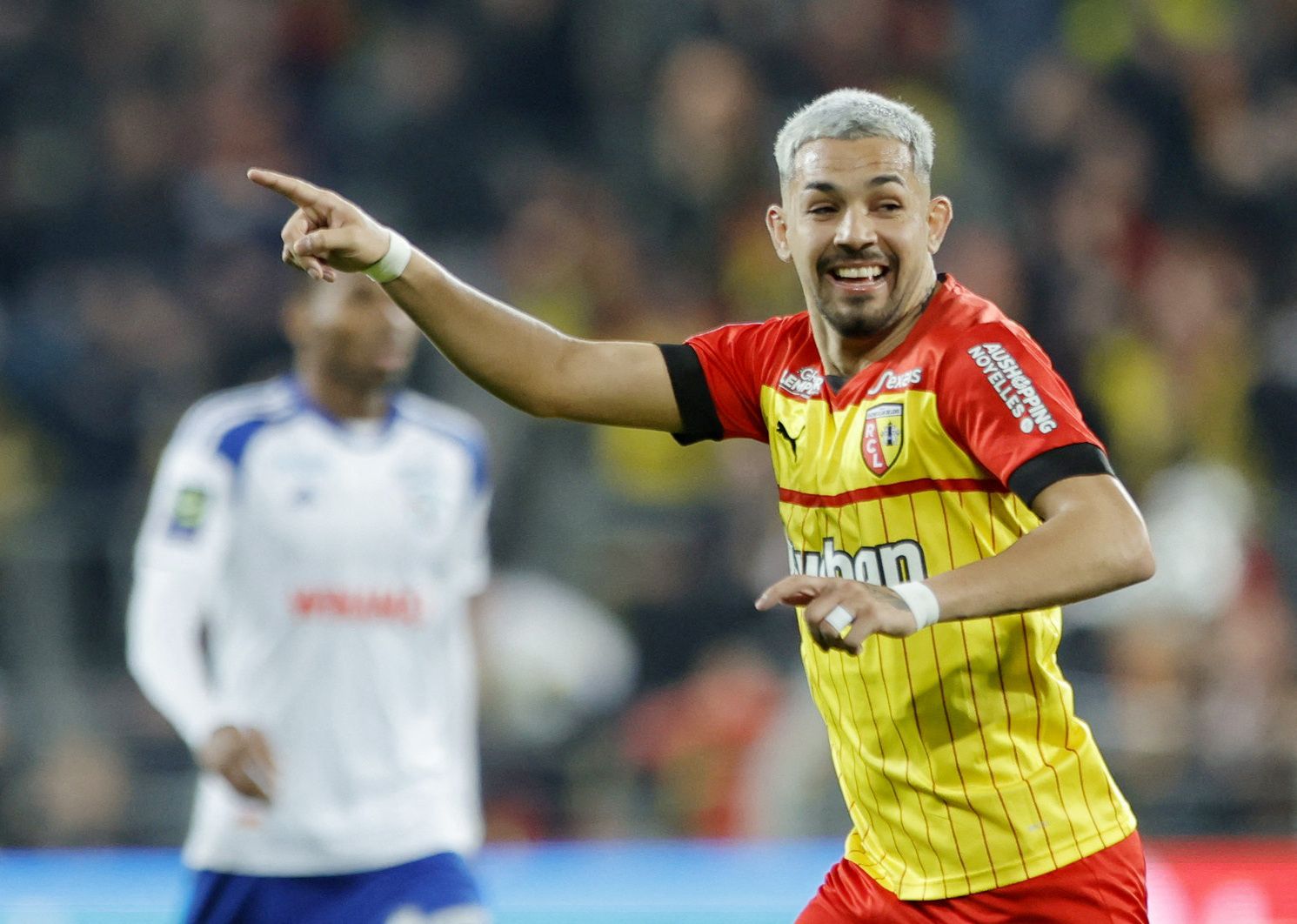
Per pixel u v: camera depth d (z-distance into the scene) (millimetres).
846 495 11258
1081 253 40156
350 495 18094
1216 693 28109
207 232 39688
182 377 36938
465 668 18750
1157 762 26781
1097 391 37625
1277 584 32281
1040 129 41781
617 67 42312
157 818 28141
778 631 31422
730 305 39031
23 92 42062
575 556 33531
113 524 31594
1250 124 43312
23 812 28062
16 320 37969
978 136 42375
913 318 11305
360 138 41594
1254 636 29125
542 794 28516
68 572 30891
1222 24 44656
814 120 11148
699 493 34375
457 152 41156
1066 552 9602
